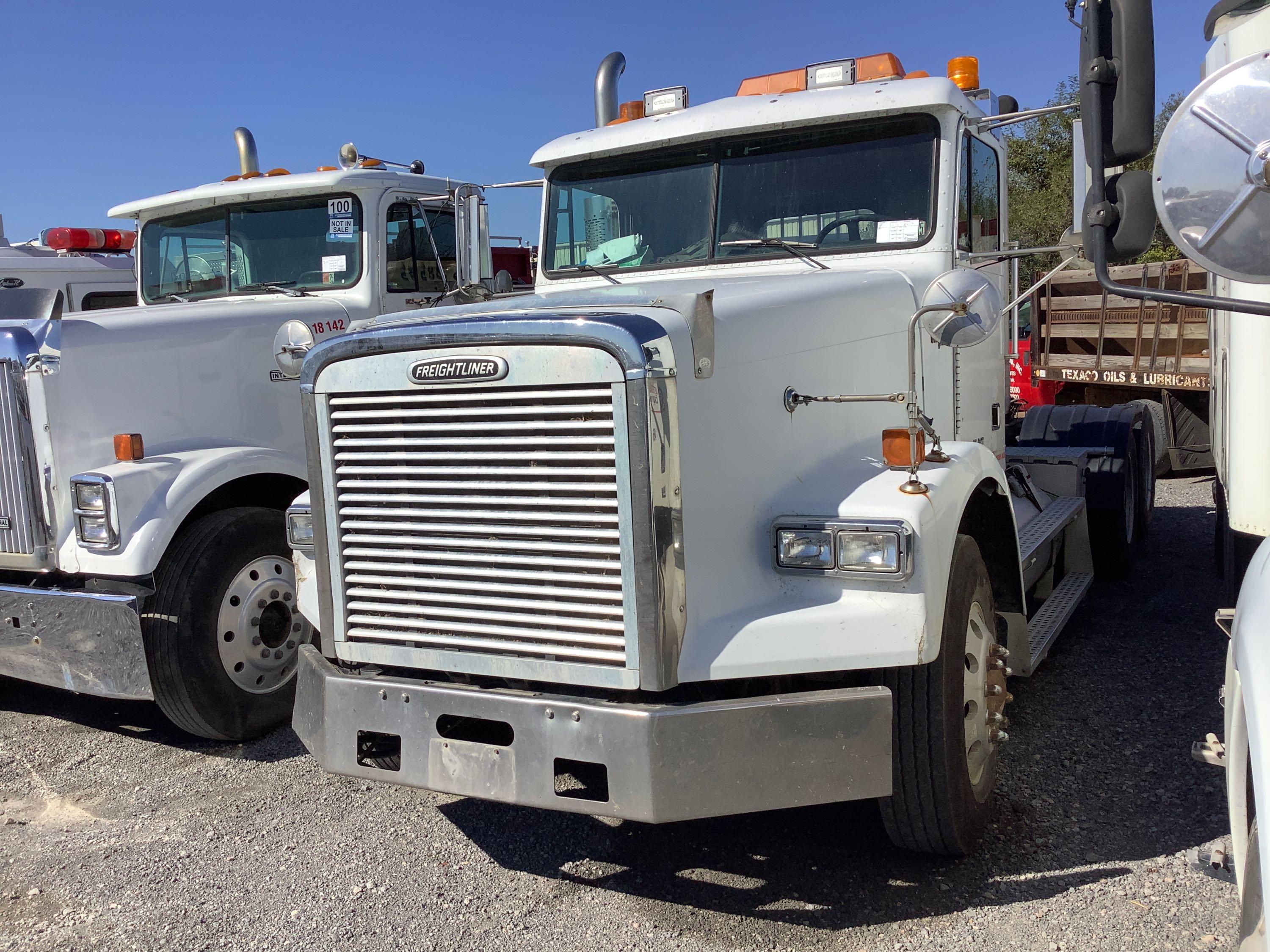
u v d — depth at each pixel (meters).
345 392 2.87
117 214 6.25
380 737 3.19
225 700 4.39
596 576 2.58
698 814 2.53
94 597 4.12
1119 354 10.59
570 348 2.52
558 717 2.63
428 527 2.79
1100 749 3.95
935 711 2.89
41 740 4.70
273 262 5.83
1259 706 1.73
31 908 3.14
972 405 4.51
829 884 3.08
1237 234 1.78
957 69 4.27
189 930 2.98
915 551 2.62
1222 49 2.62
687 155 4.38
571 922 2.94
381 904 3.09
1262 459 2.63
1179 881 2.96
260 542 4.50
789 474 2.97
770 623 2.64
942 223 3.93
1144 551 7.36
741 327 2.83
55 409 4.20
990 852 3.20
